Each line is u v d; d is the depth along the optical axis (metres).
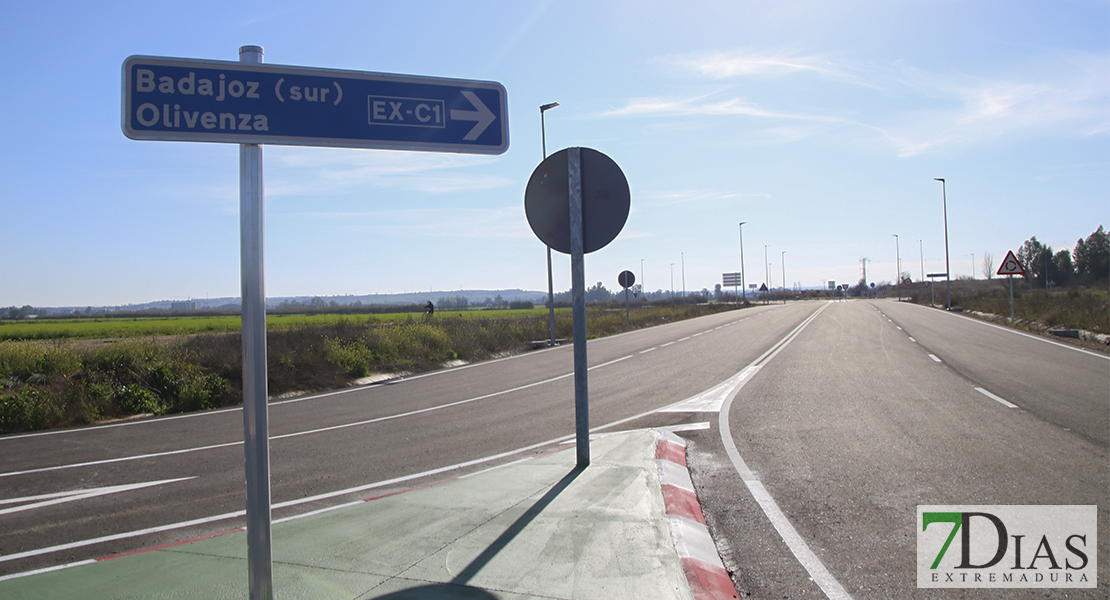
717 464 6.68
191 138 2.61
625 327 37.03
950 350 17.86
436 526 4.61
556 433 8.87
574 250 5.96
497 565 3.85
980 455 6.66
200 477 6.98
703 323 40.31
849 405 9.93
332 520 4.86
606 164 5.85
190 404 12.60
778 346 21.42
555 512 4.82
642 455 6.66
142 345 15.42
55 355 13.93
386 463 7.40
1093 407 9.26
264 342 2.55
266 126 2.71
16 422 10.52
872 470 6.23
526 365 18.95
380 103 2.94
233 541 4.68
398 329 22.30
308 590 3.55
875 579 3.86
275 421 10.64
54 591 3.84
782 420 8.95
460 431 9.28
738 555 4.26
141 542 4.95
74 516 5.67
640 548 4.07
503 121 3.20
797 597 3.63
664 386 13.22
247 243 2.58
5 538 5.10
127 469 7.45
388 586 3.58
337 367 16.50
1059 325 23.97
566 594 3.44
